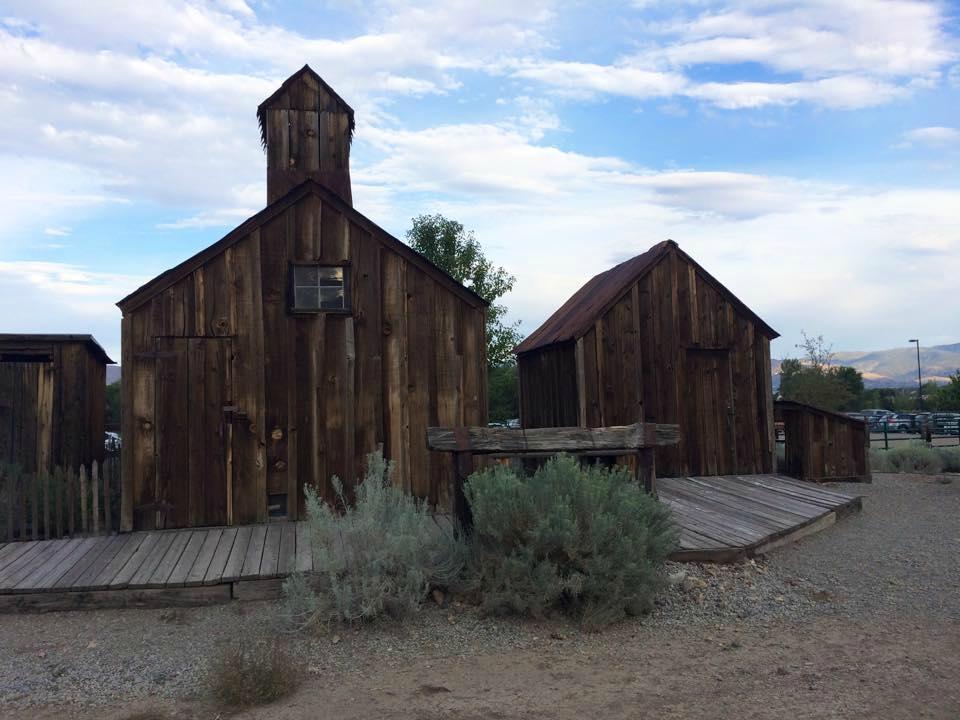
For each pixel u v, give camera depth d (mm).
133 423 9117
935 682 4684
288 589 6477
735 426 13039
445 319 10141
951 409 30281
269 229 9680
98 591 6852
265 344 9562
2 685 5109
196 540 8508
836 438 13625
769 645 5543
